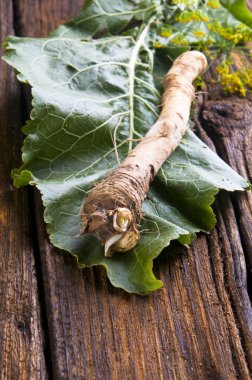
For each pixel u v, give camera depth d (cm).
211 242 68
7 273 63
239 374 57
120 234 59
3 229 67
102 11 89
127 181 62
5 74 85
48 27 95
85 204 60
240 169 77
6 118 78
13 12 97
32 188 71
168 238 62
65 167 69
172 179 69
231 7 95
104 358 57
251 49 95
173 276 64
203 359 58
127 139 70
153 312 61
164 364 57
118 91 77
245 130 81
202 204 68
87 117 72
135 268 61
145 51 84
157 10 91
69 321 59
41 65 75
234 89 86
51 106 70
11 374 55
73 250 62
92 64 78
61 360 56
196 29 90
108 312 60
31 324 59
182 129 73
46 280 62
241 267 66
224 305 62
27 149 68
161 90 81
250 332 60
